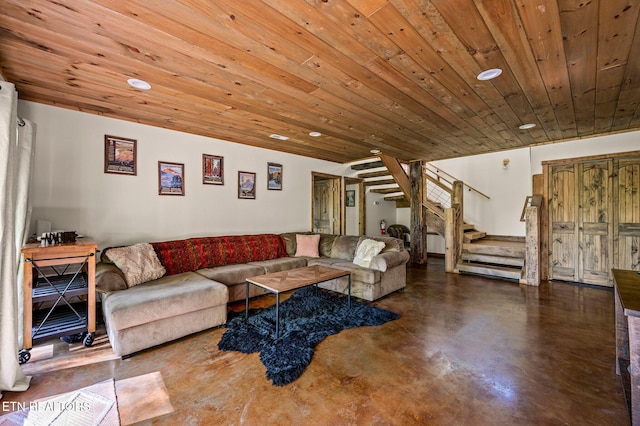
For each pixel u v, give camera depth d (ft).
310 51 6.05
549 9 4.83
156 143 11.57
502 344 7.87
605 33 5.49
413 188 19.90
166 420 5.02
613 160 13.44
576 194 14.52
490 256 16.43
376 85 7.73
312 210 18.56
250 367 6.75
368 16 4.94
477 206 19.88
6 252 5.72
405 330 8.81
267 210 15.90
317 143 14.65
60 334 7.22
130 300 7.47
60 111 9.34
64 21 5.00
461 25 5.23
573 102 9.11
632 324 4.15
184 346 7.82
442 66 6.73
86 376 6.37
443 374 6.43
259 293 12.12
